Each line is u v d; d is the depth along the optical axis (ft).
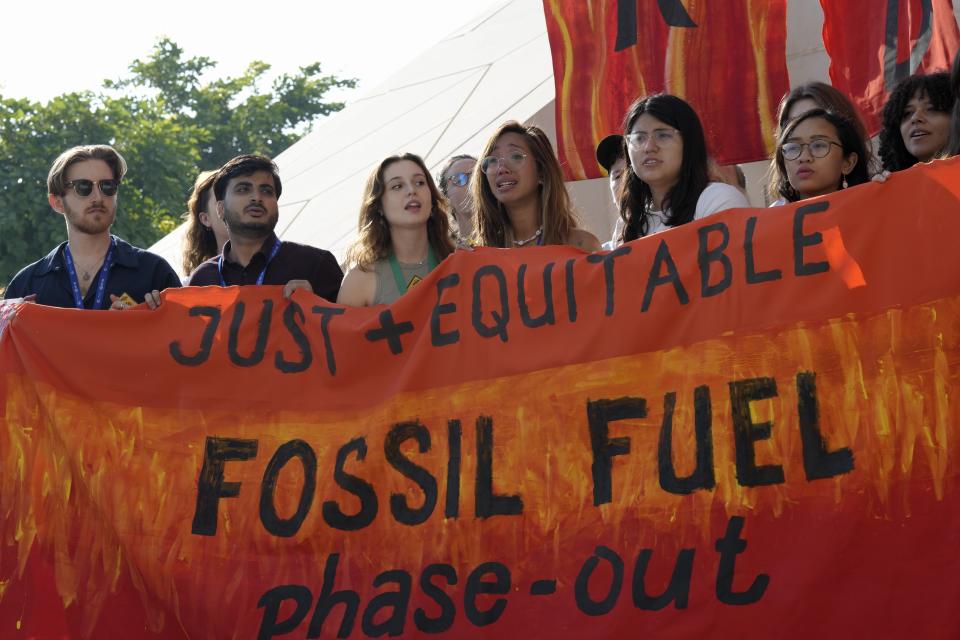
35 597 24.49
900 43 30.45
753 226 22.16
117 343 25.22
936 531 20.07
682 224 23.95
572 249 23.67
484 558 22.89
